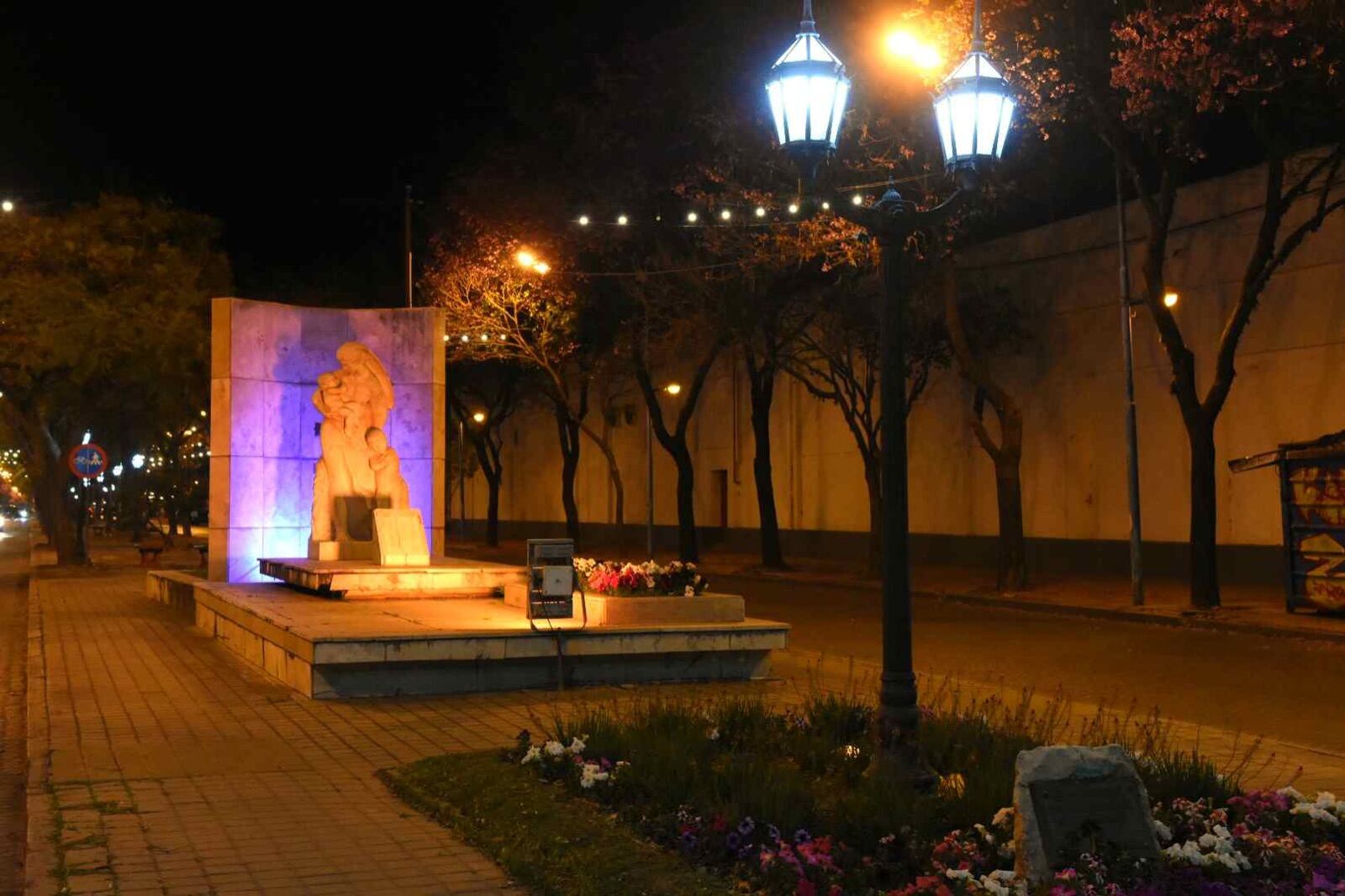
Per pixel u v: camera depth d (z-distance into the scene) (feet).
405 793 27.32
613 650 44.04
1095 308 101.76
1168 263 94.73
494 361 181.68
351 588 57.57
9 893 22.36
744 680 46.14
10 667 55.83
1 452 257.96
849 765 26.91
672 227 112.37
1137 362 97.96
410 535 63.52
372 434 69.21
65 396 121.49
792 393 145.07
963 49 66.74
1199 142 71.77
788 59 26.37
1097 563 102.06
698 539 165.89
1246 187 88.17
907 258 93.30
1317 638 63.93
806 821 22.58
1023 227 116.67
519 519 220.84
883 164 81.76
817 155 26.27
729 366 157.48
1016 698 43.16
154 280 114.83
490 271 122.72
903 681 25.39
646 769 25.76
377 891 20.77
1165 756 27.12
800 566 126.52
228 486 71.41
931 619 75.82
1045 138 71.26
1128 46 60.44
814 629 69.26
